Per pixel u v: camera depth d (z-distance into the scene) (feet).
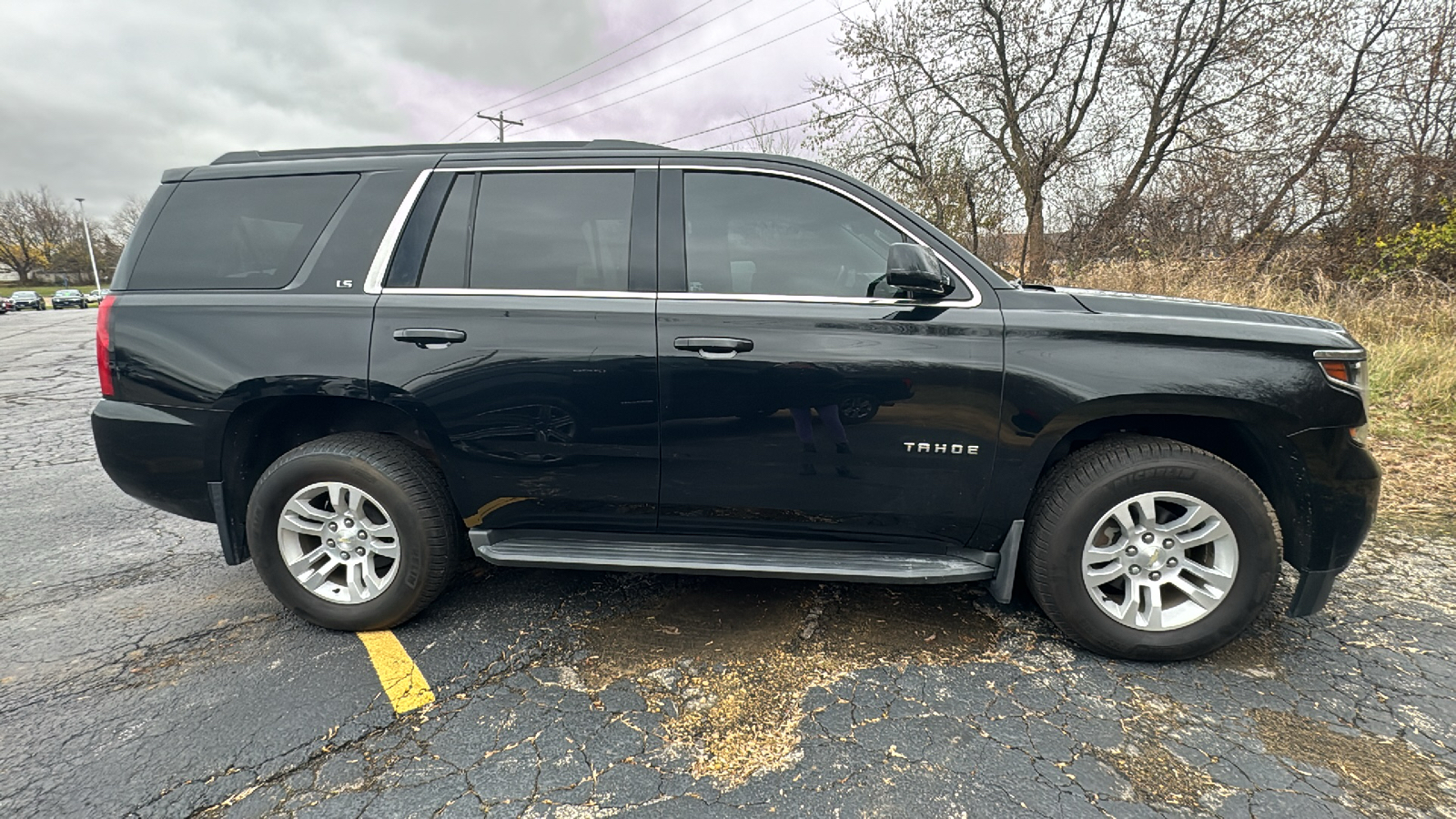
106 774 6.15
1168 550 7.60
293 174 8.63
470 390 7.93
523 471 8.15
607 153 8.41
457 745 6.48
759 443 7.77
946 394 7.48
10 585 10.14
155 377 8.20
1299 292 26.32
